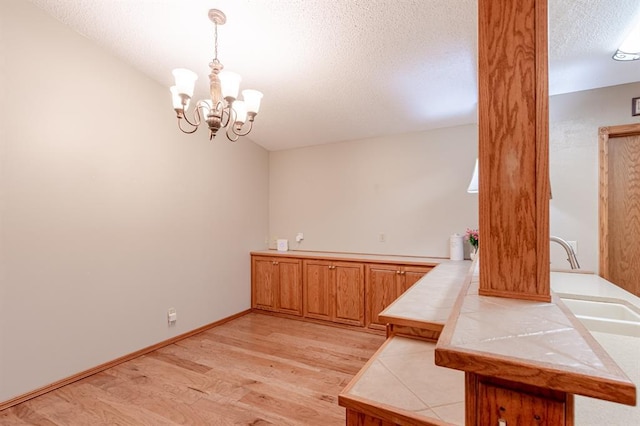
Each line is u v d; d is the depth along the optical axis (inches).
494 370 22.5
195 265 131.7
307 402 81.7
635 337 45.3
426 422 37.8
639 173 97.7
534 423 23.7
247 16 83.0
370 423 42.6
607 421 30.3
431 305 66.2
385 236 146.9
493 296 36.0
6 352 79.6
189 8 82.5
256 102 77.0
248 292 160.7
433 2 73.2
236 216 154.3
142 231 112.1
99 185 99.9
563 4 66.5
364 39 87.8
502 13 35.0
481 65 36.0
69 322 92.0
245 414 76.7
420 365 51.6
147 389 88.0
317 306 144.8
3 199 79.4
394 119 131.9
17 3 82.3
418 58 93.7
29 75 84.4
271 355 110.2
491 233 36.0
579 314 61.4
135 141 110.3
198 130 134.2
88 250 96.8
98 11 86.6
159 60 106.0
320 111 130.7
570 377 20.2
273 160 179.0
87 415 76.4
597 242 100.7
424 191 138.7
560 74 93.2
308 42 91.2
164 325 118.6
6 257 79.9
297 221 170.9
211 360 106.4
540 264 34.0
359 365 102.3
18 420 74.7
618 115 98.7
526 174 34.3
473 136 130.0
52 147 88.9
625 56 83.7
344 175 157.5
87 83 97.1
